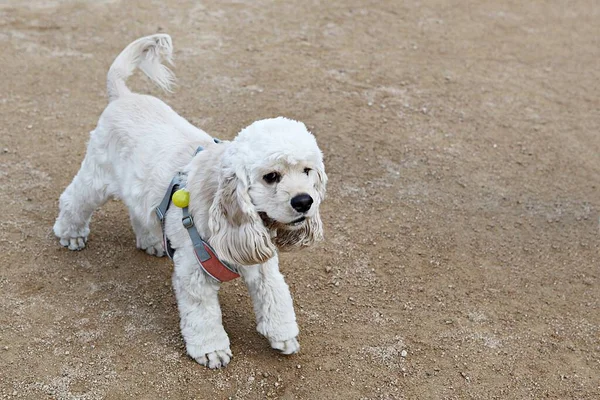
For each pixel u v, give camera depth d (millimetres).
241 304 2180
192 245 1966
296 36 3580
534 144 2773
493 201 2531
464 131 2812
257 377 2025
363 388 2023
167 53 2262
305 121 2807
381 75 3211
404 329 2148
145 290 2205
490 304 2219
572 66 3471
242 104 2879
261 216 1906
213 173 1941
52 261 2266
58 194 2467
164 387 1995
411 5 4105
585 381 2059
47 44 3340
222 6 3900
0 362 2027
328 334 2129
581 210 2514
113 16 3680
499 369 2076
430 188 2562
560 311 2211
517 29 3898
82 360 2039
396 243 2371
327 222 2420
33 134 2691
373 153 2682
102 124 2156
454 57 3467
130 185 2082
